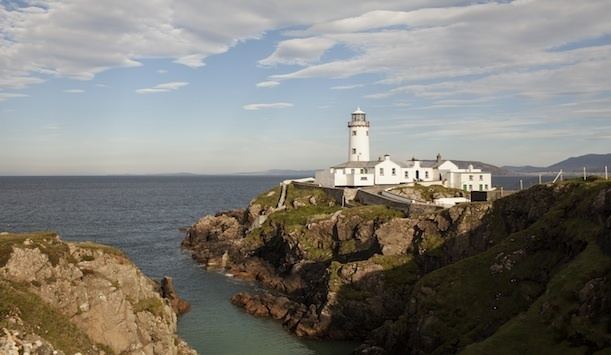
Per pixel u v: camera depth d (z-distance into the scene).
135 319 47.59
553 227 55.31
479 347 40.62
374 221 84.12
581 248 48.81
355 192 110.50
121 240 132.75
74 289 43.16
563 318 39.69
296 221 100.88
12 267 40.72
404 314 57.22
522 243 56.88
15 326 35.16
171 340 50.50
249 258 100.00
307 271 84.12
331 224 89.75
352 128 142.38
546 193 63.81
